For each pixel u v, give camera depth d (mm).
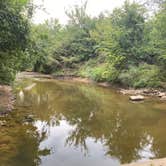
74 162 9359
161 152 10469
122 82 29453
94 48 45156
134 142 11664
